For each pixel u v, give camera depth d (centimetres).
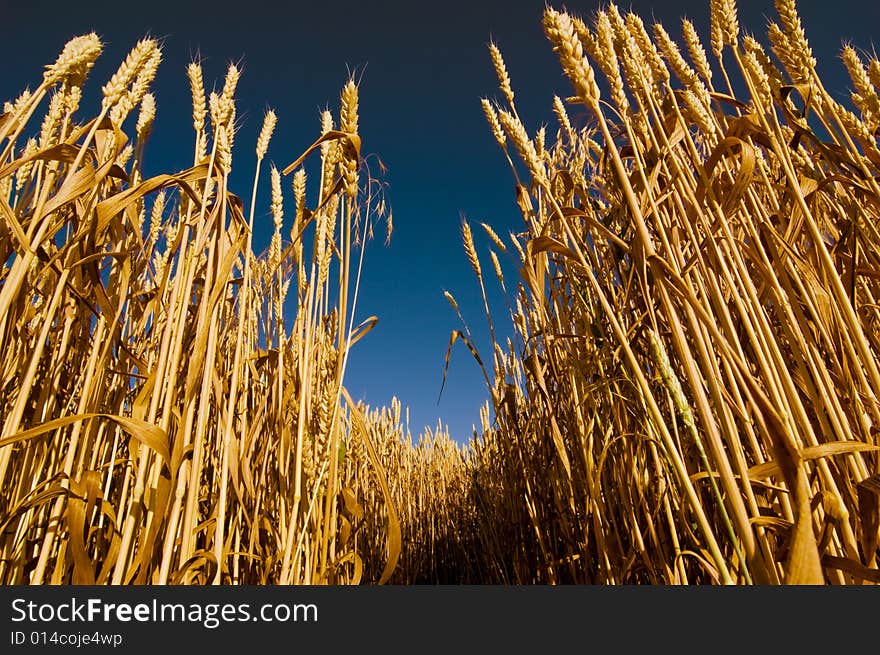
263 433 276
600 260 256
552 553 356
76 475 190
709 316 141
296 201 271
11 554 185
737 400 155
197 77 241
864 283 229
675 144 215
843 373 173
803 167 204
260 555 231
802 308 198
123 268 213
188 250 238
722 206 183
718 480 212
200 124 241
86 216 200
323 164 258
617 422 236
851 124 201
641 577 261
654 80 220
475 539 656
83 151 187
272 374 282
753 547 125
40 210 182
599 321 236
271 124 249
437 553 830
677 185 193
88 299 221
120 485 237
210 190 215
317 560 221
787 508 155
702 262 166
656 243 229
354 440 345
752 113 204
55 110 242
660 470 205
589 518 280
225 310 276
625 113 168
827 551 159
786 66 202
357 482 433
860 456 155
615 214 243
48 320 179
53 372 206
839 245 193
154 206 290
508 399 408
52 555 197
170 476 168
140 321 245
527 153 233
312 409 252
